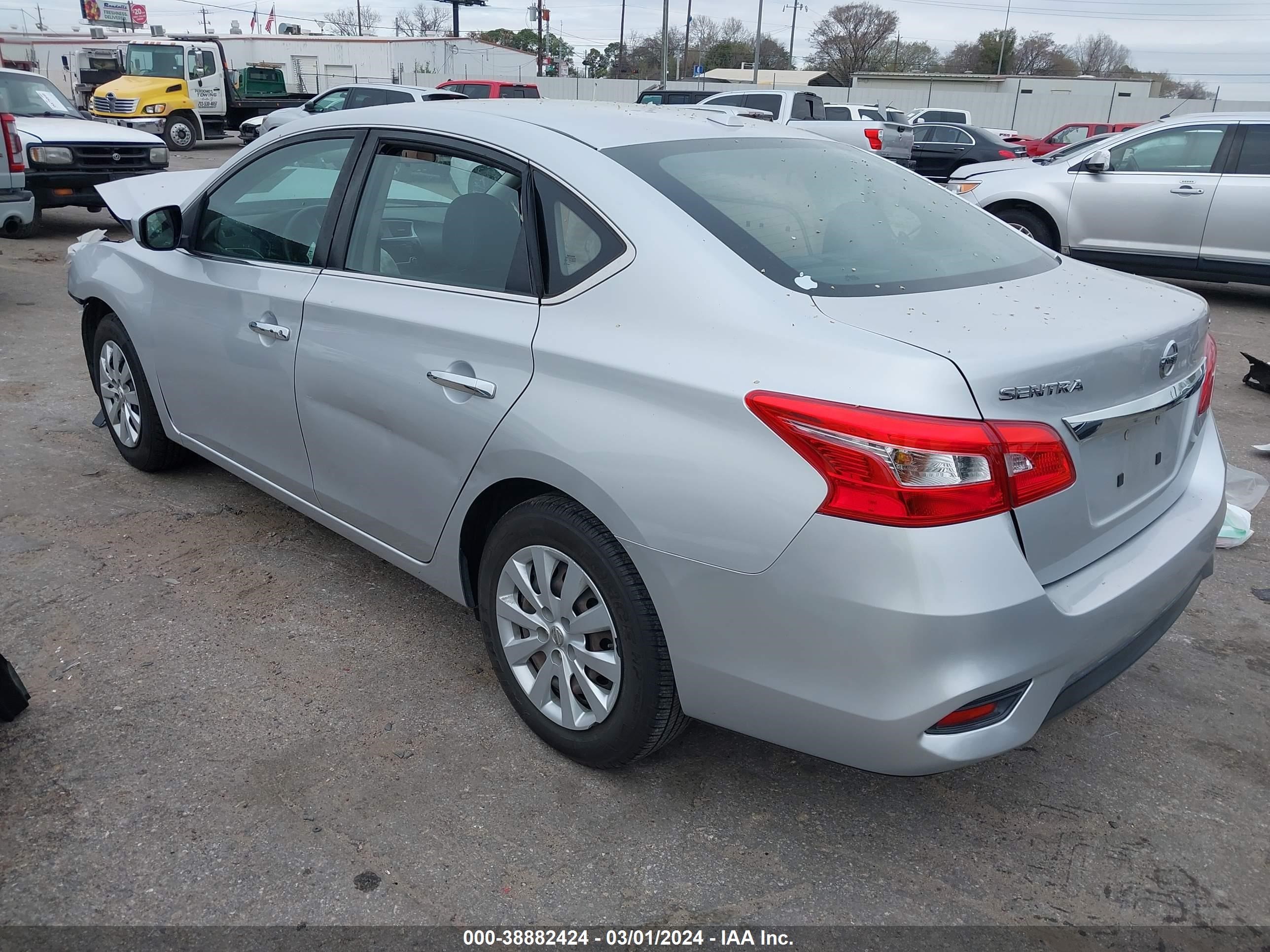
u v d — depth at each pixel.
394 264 2.92
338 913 2.12
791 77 52.09
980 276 2.54
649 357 2.21
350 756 2.62
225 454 3.73
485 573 2.69
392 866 2.26
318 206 3.21
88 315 4.50
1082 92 42.22
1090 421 2.07
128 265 4.06
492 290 2.62
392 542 3.02
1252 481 4.51
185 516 4.04
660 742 2.43
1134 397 2.21
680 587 2.17
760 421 2.02
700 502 2.09
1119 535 2.32
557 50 84.69
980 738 1.99
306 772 2.56
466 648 3.19
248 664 3.03
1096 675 2.27
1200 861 2.37
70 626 3.19
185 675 2.96
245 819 2.38
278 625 3.27
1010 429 1.92
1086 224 9.68
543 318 2.46
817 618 1.99
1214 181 8.95
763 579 2.04
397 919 2.11
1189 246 9.19
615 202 2.42
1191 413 2.62
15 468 4.42
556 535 2.43
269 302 3.25
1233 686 3.11
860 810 2.51
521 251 2.57
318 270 3.14
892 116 21.66
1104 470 2.20
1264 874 2.33
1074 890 2.27
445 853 2.30
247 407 3.44
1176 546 2.40
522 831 2.38
